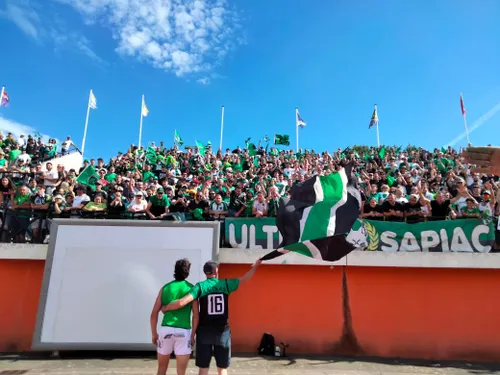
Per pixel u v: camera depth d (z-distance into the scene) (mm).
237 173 15086
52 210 7926
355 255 7512
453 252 7434
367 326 7516
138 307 7031
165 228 7445
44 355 6953
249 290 7668
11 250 7289
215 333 4566
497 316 7414
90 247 7250
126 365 6457
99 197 8766
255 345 7445
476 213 7840
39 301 6906
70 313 6914
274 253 5059
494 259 7316
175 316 4691
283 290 7680
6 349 7121
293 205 6254
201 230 7465
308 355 7301
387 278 7715
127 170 16703
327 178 6340
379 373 6422
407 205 8406
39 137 18547
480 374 6488
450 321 7457
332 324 7543
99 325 6902
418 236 7586
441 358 7289
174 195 11070
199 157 20016
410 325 7484
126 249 7281
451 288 7582
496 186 9805
